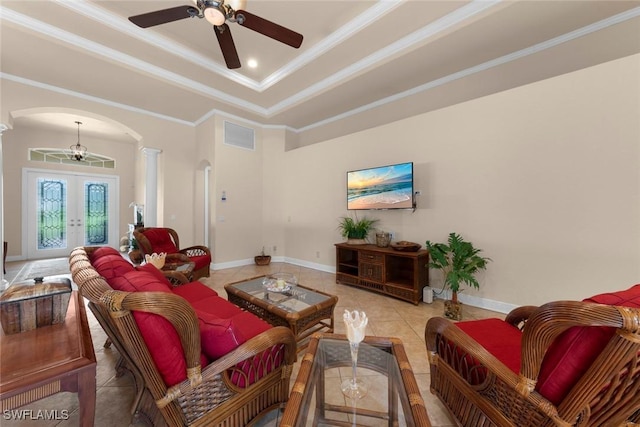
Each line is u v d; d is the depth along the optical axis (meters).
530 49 2.92
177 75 3.68
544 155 2.47
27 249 5.75
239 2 1.93
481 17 2.47
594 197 2.24
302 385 1.00
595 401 0.77
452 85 3.48
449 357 1.34
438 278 3.17
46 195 5.98
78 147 5.88
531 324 0.84
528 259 2.57
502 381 1.00
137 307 0.85
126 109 4.41
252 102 4.63
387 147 3.70
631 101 2.08
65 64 3.15
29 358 0.99
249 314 1.73
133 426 1.30
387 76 3.48
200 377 1.00
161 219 4.91
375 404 1.21
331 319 2.21
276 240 5.28
